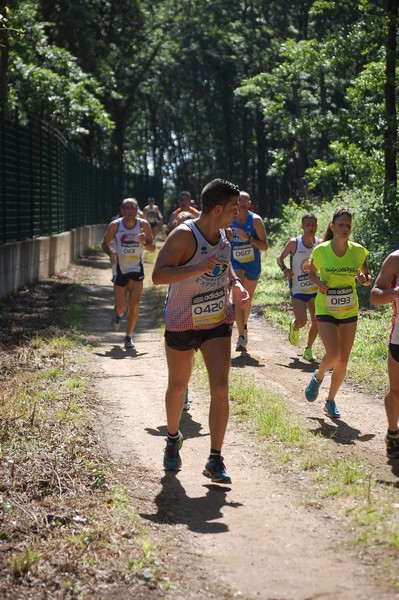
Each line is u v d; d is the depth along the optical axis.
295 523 5.25
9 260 16.78
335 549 4.80
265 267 21.98
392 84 18.58
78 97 26.70
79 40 33.72
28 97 26.81
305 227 10.60
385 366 10.08
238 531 5.17
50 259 21.86
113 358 11.00
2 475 5.95
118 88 46.38
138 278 11.80
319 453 6.59
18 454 6.38
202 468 6.46
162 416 8.04
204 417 7.94
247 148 64.00
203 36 56.56
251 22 44.88
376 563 4.56
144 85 51.66
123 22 41.41
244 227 10.95
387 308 13.72
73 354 10.98
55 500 5.59
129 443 7.11
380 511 5.26
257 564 4.68
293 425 7.41
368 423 7.78
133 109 51.41
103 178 38.25
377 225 18.41
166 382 9.52
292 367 10.48
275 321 13.91
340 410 8.28
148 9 42.94
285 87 33.31
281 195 55.12
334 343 7.82
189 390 8.90
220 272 5.77
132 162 65.94
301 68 20.31
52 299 16.75
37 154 20.50
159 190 58.12
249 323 14.05
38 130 20.58
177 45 51.59
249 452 6.76
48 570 4.58
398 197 18.55
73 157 28.75
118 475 6.22
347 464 6.32
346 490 5.71
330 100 38.22
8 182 17.05
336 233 7.79
